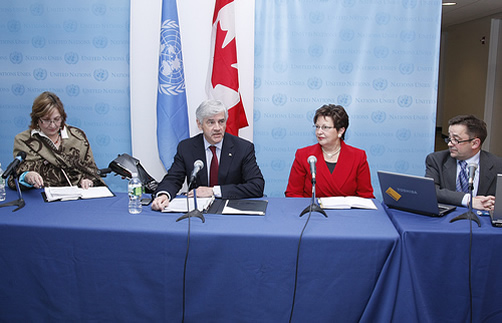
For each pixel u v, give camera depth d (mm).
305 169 2650
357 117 3648
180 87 3365
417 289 1812
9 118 3738
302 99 3639
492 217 1914
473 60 8461
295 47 3570
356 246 1785
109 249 1866
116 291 1902
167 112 3334
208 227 1881
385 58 3564
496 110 7691
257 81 3613
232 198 2371
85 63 3631
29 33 3617
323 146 2639
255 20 3537
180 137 3406
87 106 3689
